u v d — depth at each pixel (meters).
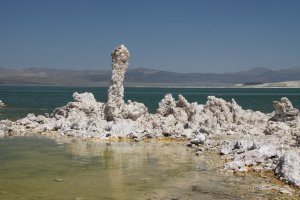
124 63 36.16
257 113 42.31
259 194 15.15
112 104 35.41
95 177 17.66
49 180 17.06
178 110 37.00
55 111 40.69
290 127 33.91
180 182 16.86
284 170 17.27
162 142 28.58
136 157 22.50
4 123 37.03
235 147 23.75
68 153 23.64
